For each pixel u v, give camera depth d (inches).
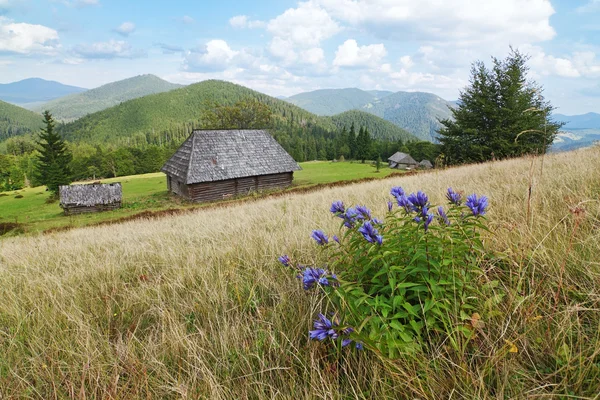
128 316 123.6
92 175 4217.5
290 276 129.9
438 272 82.4
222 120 2979.8
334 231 165.8
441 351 76.2
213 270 150.2
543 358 71.1
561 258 93.3
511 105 1017.5
